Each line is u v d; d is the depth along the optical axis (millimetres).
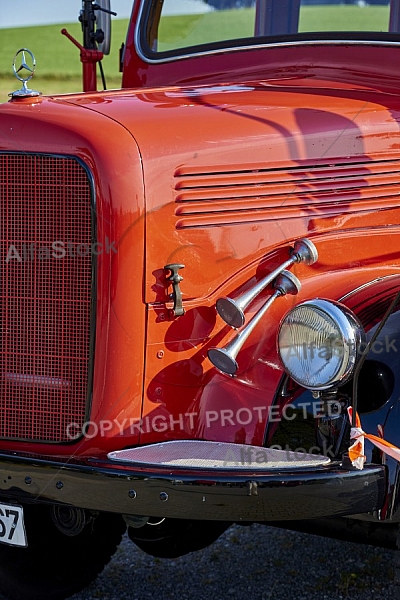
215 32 4109
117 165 2641
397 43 3705
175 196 2783
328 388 2598
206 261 2883
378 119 3361
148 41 4309
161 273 2762
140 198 2684
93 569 3545
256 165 2994
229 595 3465
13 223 2727
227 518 2537
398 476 2605
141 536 3355
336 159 3217
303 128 3150
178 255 2801
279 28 3963
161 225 2750
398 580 2723
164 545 3510
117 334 2703
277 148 3053
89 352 2721
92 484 2596
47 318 2750
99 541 3557
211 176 2877
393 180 3406
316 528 2902
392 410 2637
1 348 2814
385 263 3434
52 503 2674
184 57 4145
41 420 2812
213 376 2889
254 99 3316
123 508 2578
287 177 3084
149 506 2551
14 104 2879
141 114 2908
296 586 3518
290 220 3102
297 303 2812
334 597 3420
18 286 2760
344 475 2553
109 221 2639
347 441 2645
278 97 3396
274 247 3070
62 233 2686
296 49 3898
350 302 2916
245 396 2818
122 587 3568
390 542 2791
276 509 2537
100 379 2723
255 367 2850
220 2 4086
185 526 3445
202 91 3492
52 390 2785
